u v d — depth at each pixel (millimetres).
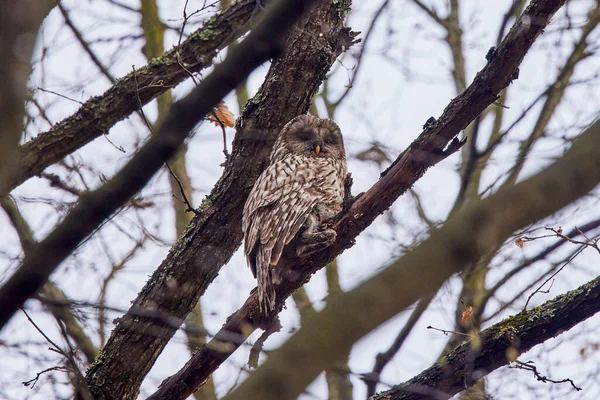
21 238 11289
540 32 8797
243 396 5902
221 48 13438
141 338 11797
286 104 12430
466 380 10523
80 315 8695
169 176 15781
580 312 10305
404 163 9547
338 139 13570
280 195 10977
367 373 8422
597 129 5715
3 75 5773
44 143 12945
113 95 13453
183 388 11328
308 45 12133
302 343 5883
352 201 9945
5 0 5727
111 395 11828
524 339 10461
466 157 16000
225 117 13016
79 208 7090
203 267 12141
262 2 11812
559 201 5703
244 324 10641
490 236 5770
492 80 9016
